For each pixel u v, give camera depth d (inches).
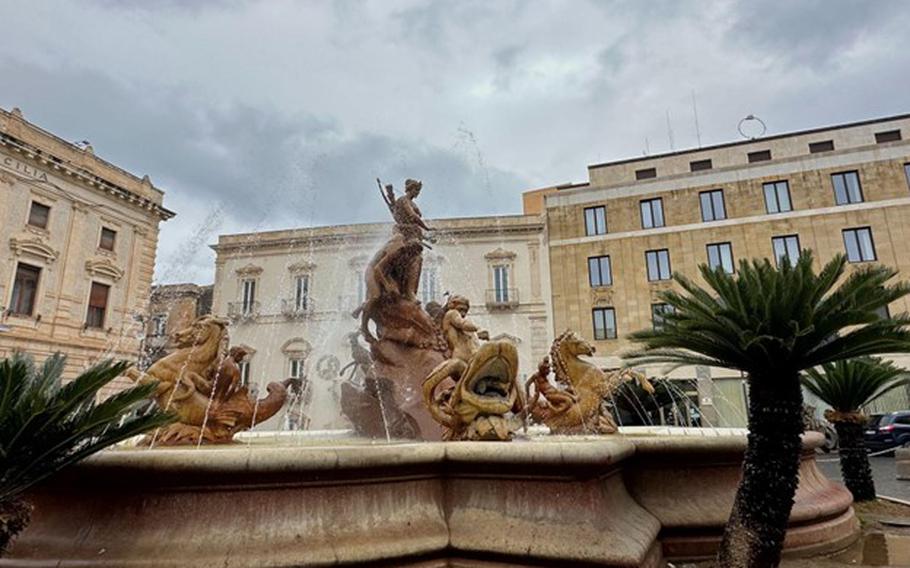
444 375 194.7
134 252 1184.8
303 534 125.9
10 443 102.5
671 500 186.9
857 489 334.0
